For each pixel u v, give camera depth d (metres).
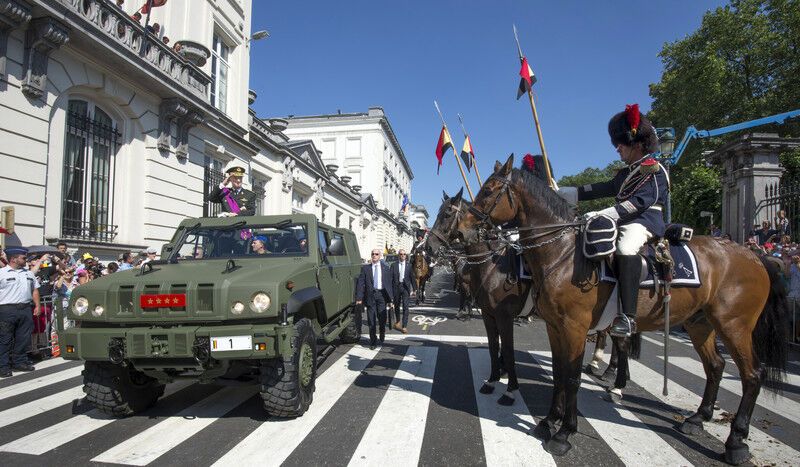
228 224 5.70
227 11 15.85
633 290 3.39
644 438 3.79
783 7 21.36
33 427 3.99
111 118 10.50
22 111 7.84
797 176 14.53
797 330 7.97
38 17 7.77
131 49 9.81
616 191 4.00
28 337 6.23
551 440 3.47
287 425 4.01
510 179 3.94
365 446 3.56
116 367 4.04
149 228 11.20
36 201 8.12
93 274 8.52
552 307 3.62
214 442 3.64
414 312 12.63
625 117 3.83
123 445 3.59
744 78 23.09
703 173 18.62
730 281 3.72
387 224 48.25
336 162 48.09
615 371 5.66
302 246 5.47
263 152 18.22
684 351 7.54
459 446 3.57
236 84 16.38
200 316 3.81
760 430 4.04
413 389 5.13
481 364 6.36
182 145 12.37
